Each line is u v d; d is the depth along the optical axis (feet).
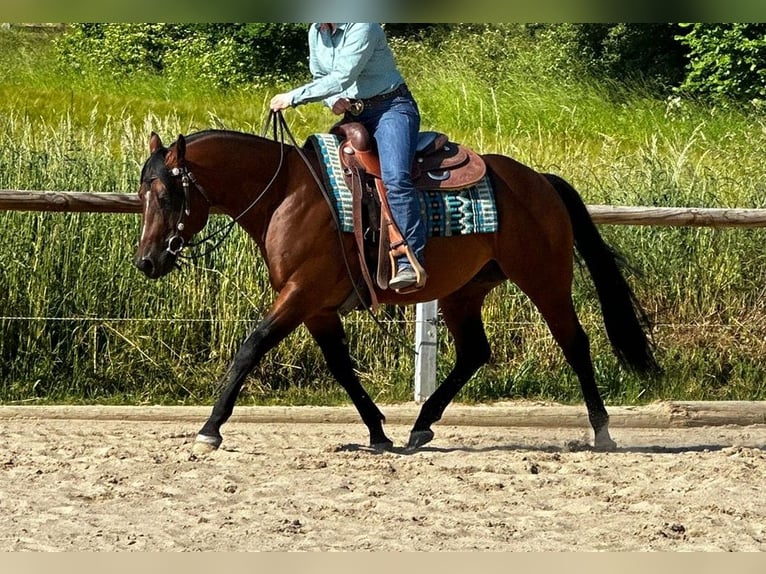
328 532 22.77
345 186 29.25
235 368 29.37
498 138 59.93
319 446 32.40
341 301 30.04
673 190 46.26
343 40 29.01
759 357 42.68
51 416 36.73
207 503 24.98
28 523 23.08
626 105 80.79
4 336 39.75
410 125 29.45
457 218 29.96
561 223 31.55
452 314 32.86
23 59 87.61
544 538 22.57
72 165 42.83
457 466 28.60
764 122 70.49
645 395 41.42
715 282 43.39
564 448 33.04
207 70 86.89
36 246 39.96
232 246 40.86
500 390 40.78
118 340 40.34
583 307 42.60
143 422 36.81
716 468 28.81
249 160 29.12
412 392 40.09
